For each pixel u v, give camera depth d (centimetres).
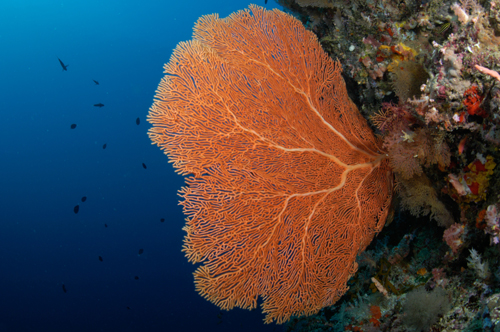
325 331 412
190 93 300
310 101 362
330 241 323
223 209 290
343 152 352
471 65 181
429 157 236
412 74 242
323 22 392
